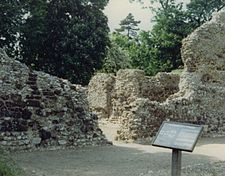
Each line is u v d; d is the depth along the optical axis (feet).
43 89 45.34
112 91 78.79
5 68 43.60
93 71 99.35
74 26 95.14
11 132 42.34
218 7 134.21
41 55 97.50
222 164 38.99
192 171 35.06
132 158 41.32
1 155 34.35
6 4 82.74
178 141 25.35
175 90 80.23
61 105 46.24
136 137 53.52
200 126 25.57
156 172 34.40
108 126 71.97
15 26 86.99
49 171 33.73
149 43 135.23
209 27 72.33
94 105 81.46
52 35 95.91
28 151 42.60
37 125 44.16
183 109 60.34
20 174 29.73
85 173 33.71
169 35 129.80
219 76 71.97
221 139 59.06
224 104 65.77
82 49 95.25
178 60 130.72
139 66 136.56
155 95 77.41
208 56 71.36
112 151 45.21
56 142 45.01
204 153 46.01
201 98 63.16
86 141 47.44
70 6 96.73
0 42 88.17
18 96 43.52
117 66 125.80
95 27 97.96
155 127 55.98
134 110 54.65
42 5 89.30
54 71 97.60
